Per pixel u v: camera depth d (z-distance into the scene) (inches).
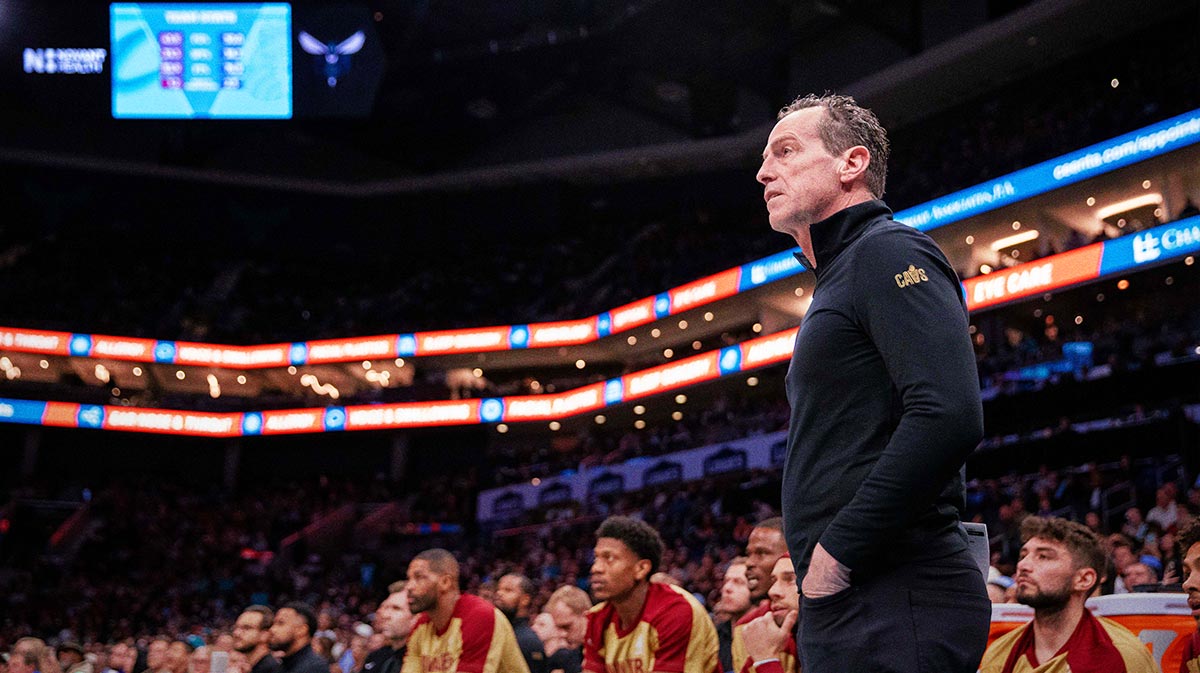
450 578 217.6
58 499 1348.4
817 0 1218.0
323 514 1352.1
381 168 1628.9
